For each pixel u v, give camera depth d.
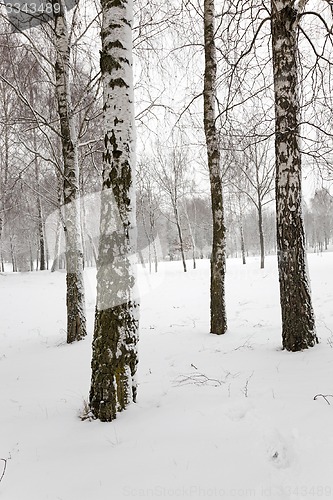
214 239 7.33
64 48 7.62
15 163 16.98
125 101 3.46
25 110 8.83
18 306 13.55
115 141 3.41
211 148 7.15
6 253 30.08
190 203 29.80
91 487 2.23
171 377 4.52
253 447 2.51
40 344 8.12
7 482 2.38
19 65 8.18
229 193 22.55
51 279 19.27
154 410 3.35
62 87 7.69
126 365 3.42
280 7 5.06
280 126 5.17
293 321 5.12
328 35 5.84
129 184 3.42
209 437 2.70
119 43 3.48
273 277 16.00
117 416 3.27
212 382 4.07
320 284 12.66
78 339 7.68
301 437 2.57
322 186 6.61
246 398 3.36
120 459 2.53
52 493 2.21
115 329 3.35
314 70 6.22
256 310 10.57
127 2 3.56
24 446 2.90
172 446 2.62
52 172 13.05
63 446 2.84
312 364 4.32
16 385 4.89
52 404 3.91
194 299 14.16
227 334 7.12
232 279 17.36
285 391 3.48
